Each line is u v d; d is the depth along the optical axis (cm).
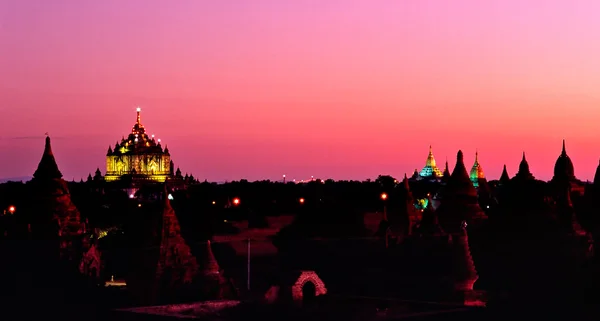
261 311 13950
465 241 15975
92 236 19025
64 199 17325
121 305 14962
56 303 15012
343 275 17412
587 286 12344
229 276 17775
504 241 14988
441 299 15312
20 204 17450
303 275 15262
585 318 12112
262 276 18412
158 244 16650
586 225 13600
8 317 14362
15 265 15825
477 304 14350
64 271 16050
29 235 16512
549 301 12588
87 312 14475
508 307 13038
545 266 13725
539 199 15238
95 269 16625
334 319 13350
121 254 17888
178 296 15750
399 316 13225
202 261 16788
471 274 15550
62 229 16862
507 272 14662
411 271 16900
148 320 13725
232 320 13575
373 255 18912
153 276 16225
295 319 13462
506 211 15212
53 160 17550
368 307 14050
